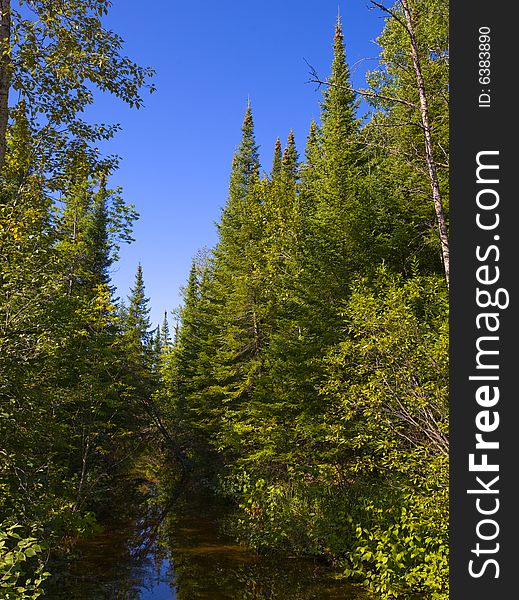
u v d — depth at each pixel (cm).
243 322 2433
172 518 1947
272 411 1648
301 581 1192
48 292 864
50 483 1102
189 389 3397
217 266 3225
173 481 2772
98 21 941
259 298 2303
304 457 1539
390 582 1013
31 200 945
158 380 3266
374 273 1523
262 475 1756
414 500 894
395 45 1203
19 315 821
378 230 1716
